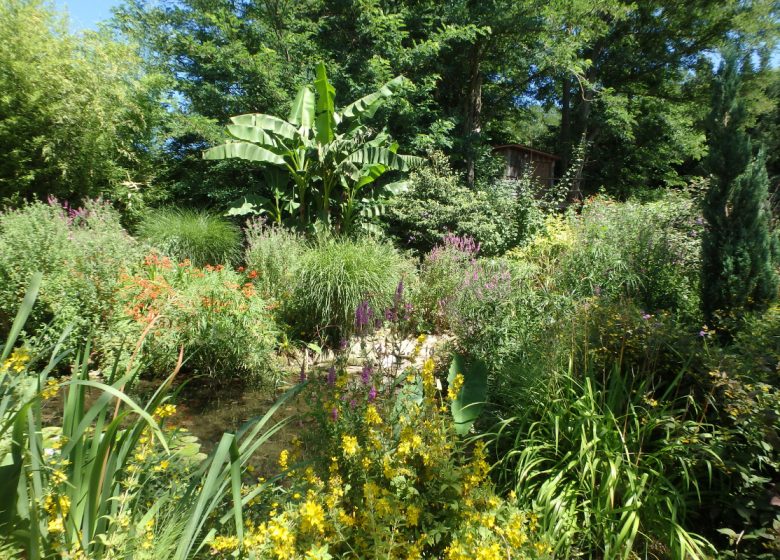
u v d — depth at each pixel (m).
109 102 10.66
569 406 3.17
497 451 3.30
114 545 1.53
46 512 1.54
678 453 2.79
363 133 11.11
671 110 20.42
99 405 1.48
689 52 19.88
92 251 5.52
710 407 2.98
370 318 4.55
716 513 2.59
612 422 2.94
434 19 15.26
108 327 5.08
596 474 2.83
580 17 15.64
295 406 4.69
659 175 22.83
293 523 1.80
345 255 6.94
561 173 21.17
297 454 2.56
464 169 16.14
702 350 3.17
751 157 4.39
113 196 10.95
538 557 1.97
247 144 9.73
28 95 9.39
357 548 1.88
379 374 2.82
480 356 4.09
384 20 13.41
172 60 15.38
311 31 13.85
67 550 1.45
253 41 14.16
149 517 1.75
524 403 3.47
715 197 4.49
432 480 2.12
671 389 3.12
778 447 2.37
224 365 5.24
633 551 2.51
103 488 1.60
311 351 6.19
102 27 14.43
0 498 1.36
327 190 10.63
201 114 13.82
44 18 10.08
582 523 2.65
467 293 5.54
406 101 13.21
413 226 11.74
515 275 5.75
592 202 9.42
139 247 6.58
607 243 6.36
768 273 4.21
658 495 2.66
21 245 5.30
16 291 5.09
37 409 1.56
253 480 2.95
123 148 11.76
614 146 22.08
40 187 10.06
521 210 11.20
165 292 5.26
